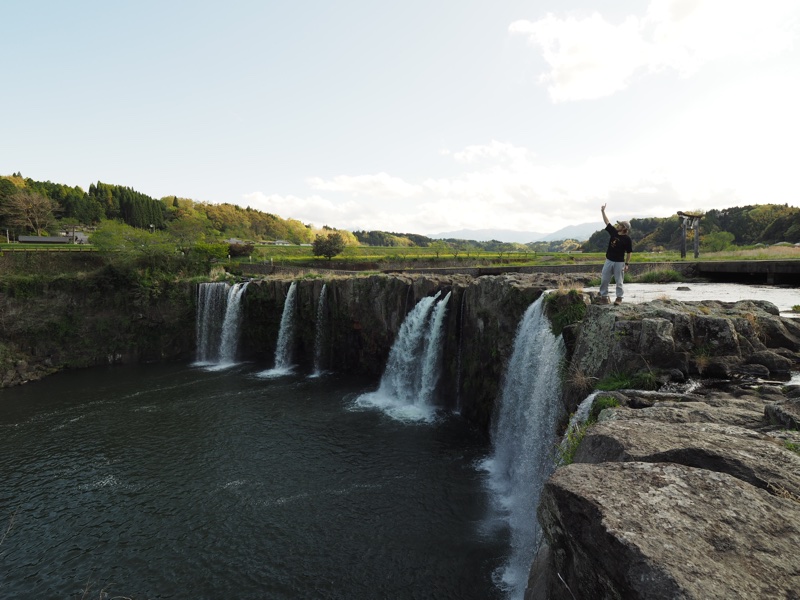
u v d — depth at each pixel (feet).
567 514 14.62
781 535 12.25
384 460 70.44
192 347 154.30
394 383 103.71
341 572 47.24
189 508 59.57
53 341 137.90
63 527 56.24
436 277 106.52
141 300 148.77
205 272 172.86
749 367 32.53
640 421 21.06
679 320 35.70
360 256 261.24
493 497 59.11
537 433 52.06
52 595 45.68
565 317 53.83
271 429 84.07
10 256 154.92
